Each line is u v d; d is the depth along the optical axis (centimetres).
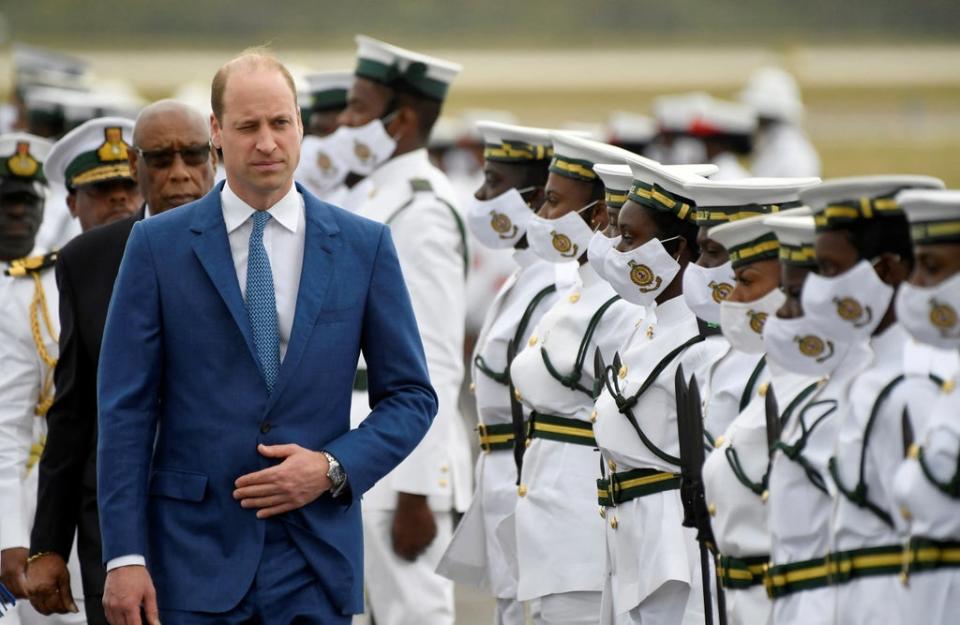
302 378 1566
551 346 1880
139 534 1549
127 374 1567
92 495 1825
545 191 1953
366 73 2450
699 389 1675
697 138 4525
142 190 1888
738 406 1614
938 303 1264
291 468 1537
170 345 1572
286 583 1542
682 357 1697
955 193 1263
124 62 8444
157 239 1588
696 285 1653
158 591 1552
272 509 1535
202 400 1562
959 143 8475
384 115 2441
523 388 1902
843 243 1348
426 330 2250
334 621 1562
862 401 1350
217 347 1564
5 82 7738
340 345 1586
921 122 8506
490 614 2967
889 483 1330
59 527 1817
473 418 4250
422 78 2441
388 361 1622
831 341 1396
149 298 1576
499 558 2080
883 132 8481
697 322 1709
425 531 2192
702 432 1608
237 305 1565
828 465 1385
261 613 1534
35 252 2958
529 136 2105
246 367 1562
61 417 1812
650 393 1702
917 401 1320
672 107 4569
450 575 2125
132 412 1560
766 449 1513
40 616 2053
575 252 1922
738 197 1634
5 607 1986
